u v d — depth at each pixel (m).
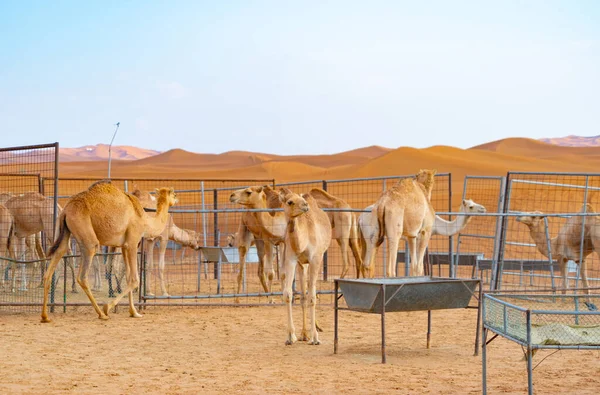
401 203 15.72
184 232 18.95
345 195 56.75
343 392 8.41
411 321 14.18
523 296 8.60
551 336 7.62
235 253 18.48
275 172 105.94
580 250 16.61
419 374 9.42
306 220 11.29
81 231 13.87
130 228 14.43
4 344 11.56
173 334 12.70
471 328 13.35
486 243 31.62
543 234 18.05
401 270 25.56
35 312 15.34
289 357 10.60
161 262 17.67
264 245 16.81
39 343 11.70
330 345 11.63
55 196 15.02
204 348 11.37
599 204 40.31
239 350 11.19
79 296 17.61
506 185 17.25
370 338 12.33
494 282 17.75
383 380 9.05
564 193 45.88
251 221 16.41
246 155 155.12
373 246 15.98
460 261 20.47
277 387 8.65
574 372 9.62
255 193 16.27
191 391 8.44
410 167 93.00
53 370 9.60
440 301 10.27
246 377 9.22
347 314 15.12
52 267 14.08
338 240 17.80
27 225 18.36
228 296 15.56
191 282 21.61
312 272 11.58
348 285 10.41
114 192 14.26
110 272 17.20
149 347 11.44
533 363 10.23
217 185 71.88
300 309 15.78
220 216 38.59
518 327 7.84
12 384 8.73
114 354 10.83
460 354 10.88
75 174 115.75
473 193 55.44
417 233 16.22
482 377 8.47
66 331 12.95
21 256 18.78
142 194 17.78
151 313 15.27
